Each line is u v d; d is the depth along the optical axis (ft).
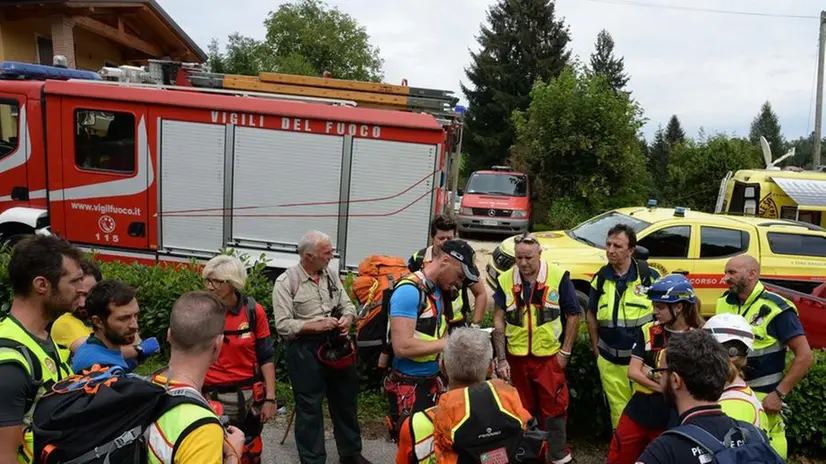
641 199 66.69
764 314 12.38
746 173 48.26
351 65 144.87
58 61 31.22
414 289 11.57
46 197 26.63
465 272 11.71
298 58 126.72
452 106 27.89
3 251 22.57
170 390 6.56
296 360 13.61
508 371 13.74
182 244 26.14
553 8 138.62
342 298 14.28
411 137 25.05
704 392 7.61
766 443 7.27
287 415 17.53
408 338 11.35
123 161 25.93
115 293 9.05
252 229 25.89
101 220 26.20
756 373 12.41
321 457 13.70
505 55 137.69
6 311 20.06
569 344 14.39
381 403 17.98
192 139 25.54
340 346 13.69
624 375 13.66
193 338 6.86
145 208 26.02
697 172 77.87
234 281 11.61
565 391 14.52
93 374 6.78
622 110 65.00
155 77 29.73
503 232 58.34
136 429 6.13
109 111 25.55
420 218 25.43
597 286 14.21
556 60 135.74
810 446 16.43
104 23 49.37
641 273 13.89
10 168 26.63
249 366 12.09
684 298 11.21
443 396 8.20
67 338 10.42
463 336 8.55
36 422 6.17
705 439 7.17
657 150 181.06
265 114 25.21
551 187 67.15
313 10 145.38
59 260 8.14
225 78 27.91
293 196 25.61
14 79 27.63
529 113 71.92
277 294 13.61
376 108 27.89
